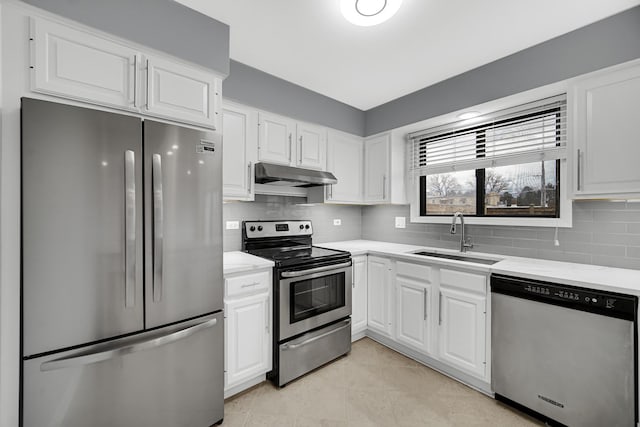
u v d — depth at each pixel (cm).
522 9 155
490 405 181
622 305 136
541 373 162
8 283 113
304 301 216
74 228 119
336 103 285
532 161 218
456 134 268
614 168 155
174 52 153
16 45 115
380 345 263
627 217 177
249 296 191
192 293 153
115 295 129
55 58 122
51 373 116
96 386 125
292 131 252
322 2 153
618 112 154
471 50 198
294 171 240
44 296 114
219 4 156
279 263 201
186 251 150
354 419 169
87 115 122
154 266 139
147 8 145
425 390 197
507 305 176
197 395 156
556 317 156
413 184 301
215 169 162
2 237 112
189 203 151
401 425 164
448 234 272
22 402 112
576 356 150
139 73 144
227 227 245
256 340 193
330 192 282
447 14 160
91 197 123
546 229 211
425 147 292
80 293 121
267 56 208
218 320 164
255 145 229
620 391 137
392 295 250
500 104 219
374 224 343
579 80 168
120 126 130
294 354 206
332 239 327
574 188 169
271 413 174
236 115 217
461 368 201
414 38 184
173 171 146
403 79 242
